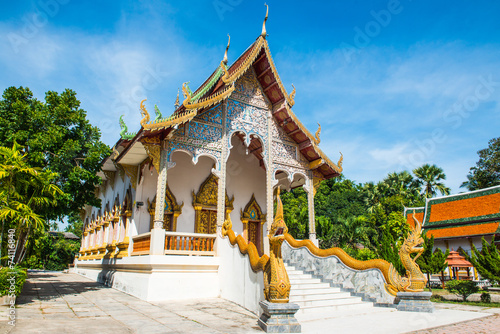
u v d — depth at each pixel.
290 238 14.48
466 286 13.52
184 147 12.13
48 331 5.93
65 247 46.97
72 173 14.91
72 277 22.03
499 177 42.94
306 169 15.42
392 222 30.39
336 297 10.48
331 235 33.50
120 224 15.51
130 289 12.10
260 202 17.25
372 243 36.34
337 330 6.93
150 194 14.13
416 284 9.85
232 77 13.20
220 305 9.62
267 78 14.56
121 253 14.06
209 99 12.51
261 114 14.51
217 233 11.93
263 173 17.69
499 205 25.95
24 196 9.53
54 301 9.93
